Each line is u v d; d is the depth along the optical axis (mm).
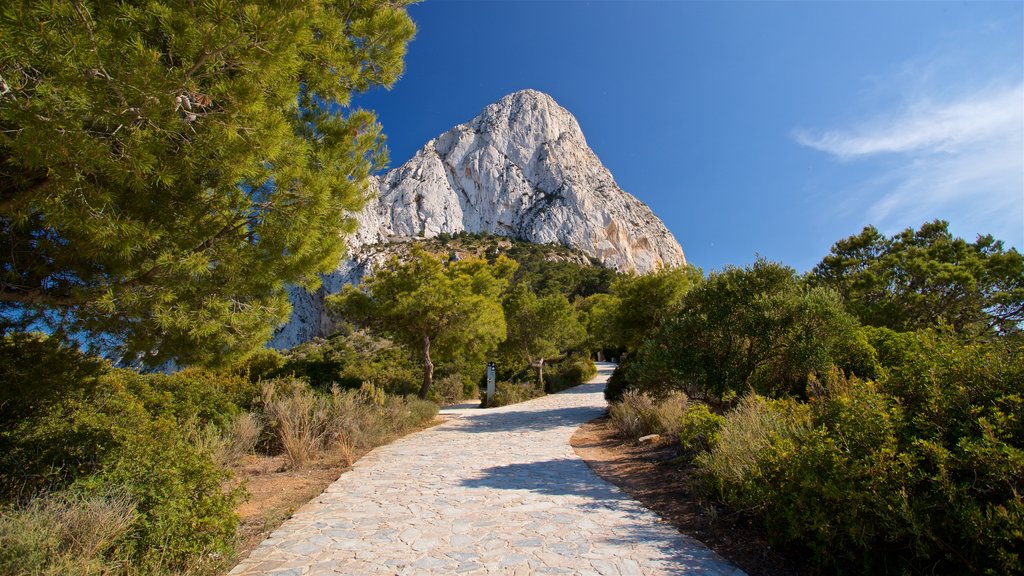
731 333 8266
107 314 4051
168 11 2898
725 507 4691
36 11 2396
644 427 9516
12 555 2438
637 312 16094
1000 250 16250
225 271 3844
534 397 21906
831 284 17562
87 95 2562
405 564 3625
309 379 12398
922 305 13953
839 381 5461
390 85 5906
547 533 4281
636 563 3566
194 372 10555
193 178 3588
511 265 29516
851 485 3010
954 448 2918
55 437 4035
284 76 3391
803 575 3264
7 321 4211
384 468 7188
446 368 24750
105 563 2895
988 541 2494
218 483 3979
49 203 2781
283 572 3500
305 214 3736
